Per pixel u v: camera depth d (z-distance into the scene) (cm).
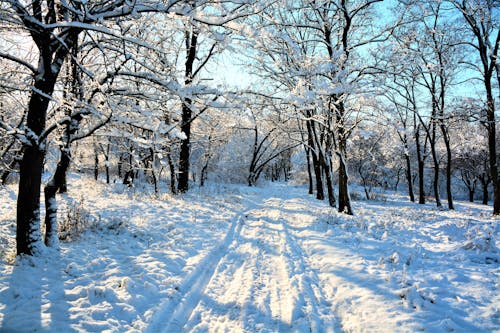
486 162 3456
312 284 594
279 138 3878
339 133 1503
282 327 435
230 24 491
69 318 420
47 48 551
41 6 541
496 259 678
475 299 492
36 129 578
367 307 480
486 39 1667
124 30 588
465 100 1855
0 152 778
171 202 1422
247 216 1384
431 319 435
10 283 504
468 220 1223
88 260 633
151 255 696
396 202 2866
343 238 923
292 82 1063
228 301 513
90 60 771
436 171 2483
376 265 668
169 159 1700
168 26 544
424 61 1575
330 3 1344
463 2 1681
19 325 400
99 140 781
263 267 685
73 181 2266
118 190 1755
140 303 484
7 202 1195
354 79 1141
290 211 1609
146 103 652
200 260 702
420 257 720
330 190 1886
